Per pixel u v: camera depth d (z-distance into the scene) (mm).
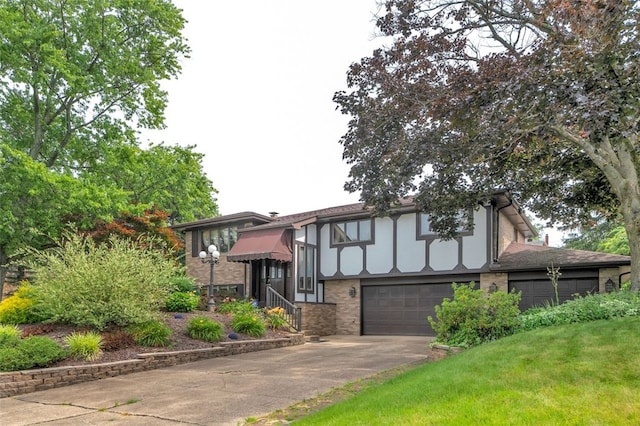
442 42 12672
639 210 12414
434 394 7043
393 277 22609
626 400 6078
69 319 13625
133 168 25172
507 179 16219
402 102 12328
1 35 20641
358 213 23266
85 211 21328
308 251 24156
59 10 22531
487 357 8734
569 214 17703
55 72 22375
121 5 23641
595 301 11562
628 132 8617
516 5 12219
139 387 10148
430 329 21672
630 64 8867
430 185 15023
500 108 9906
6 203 20375
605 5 8680
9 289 23750
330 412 7027
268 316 19141
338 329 23906
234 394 9125
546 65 9234
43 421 7691
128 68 23844
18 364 10250
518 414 5844
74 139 24328
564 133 12211
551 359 7977
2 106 23047
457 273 20859
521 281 19812
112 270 13945
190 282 21891
